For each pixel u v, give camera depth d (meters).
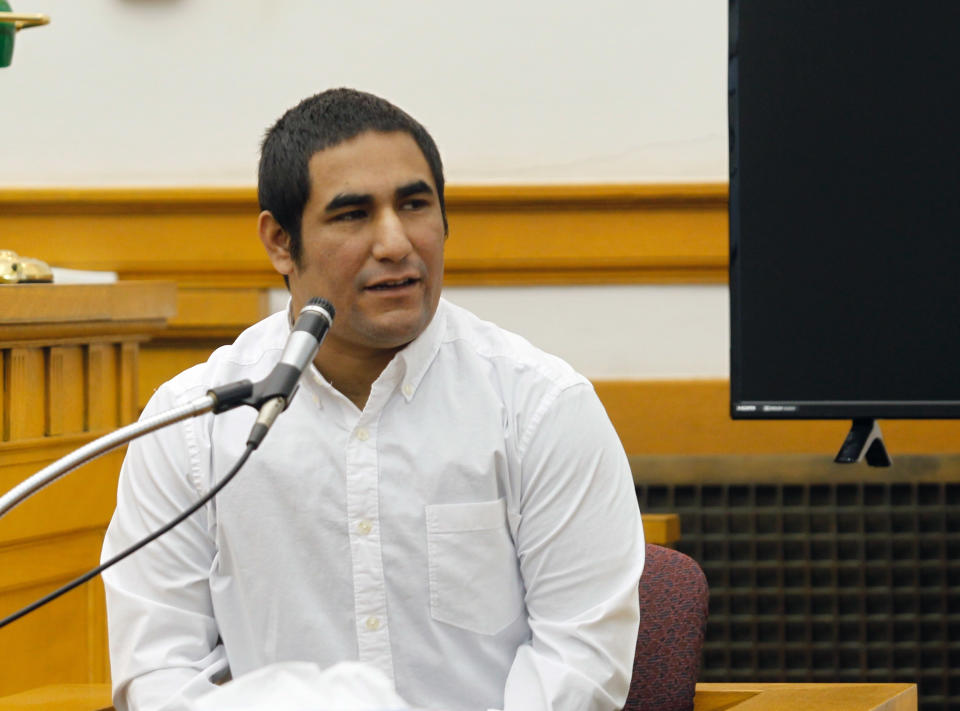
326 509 4.13
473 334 4.38
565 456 4.15
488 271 8.46
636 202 8.30
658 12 8.29
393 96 8.45
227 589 4.23
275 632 4.14
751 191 6.01
